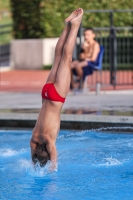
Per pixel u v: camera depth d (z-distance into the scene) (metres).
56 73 14.02
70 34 13.88
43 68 44.75
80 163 15.79
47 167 14.63
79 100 25.30
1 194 12.93
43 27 45.50
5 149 17.67
